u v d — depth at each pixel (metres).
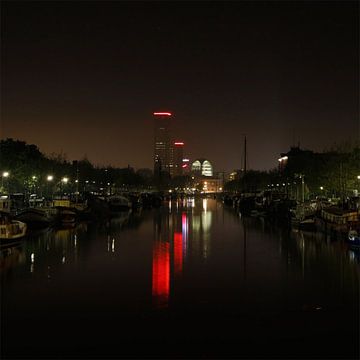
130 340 30.06
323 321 33.88
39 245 69.81
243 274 49.72
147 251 65.62
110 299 39.62
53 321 33.75
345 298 40.09
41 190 130.50
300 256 60.91
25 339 30.22
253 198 172.75
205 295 41.06
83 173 174.88
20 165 108.00
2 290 42.38
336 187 111.12
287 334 31.19
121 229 96.69
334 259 58.41
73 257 59.66
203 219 127.31
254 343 29.59
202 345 29.27
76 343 29.55
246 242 75.62
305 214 97.94
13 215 88.88
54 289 42.91
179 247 69.94
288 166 171.62
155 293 41.69
